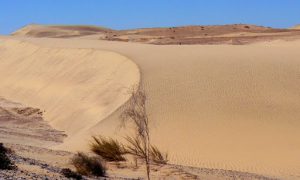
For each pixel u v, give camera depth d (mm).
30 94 50031
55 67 53688
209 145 25625
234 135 27031
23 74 57312
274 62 38469
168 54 45031
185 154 24031
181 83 34594
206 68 37406
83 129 32094
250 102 31375
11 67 62844
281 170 21656
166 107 31000
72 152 21203
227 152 24484
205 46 55375
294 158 23375
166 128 28109
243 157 23656
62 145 26734
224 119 29188
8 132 31547
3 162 11938
